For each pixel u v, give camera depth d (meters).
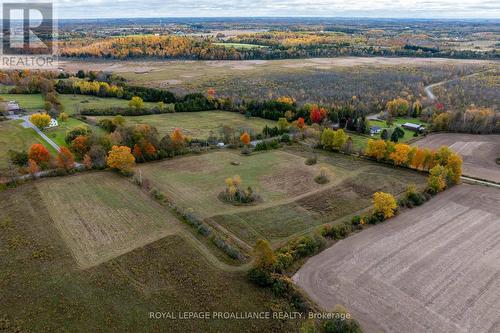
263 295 49.78
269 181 83.69
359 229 65.31
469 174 90.44
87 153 87.94
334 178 85.81
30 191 74.75
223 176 85.62
